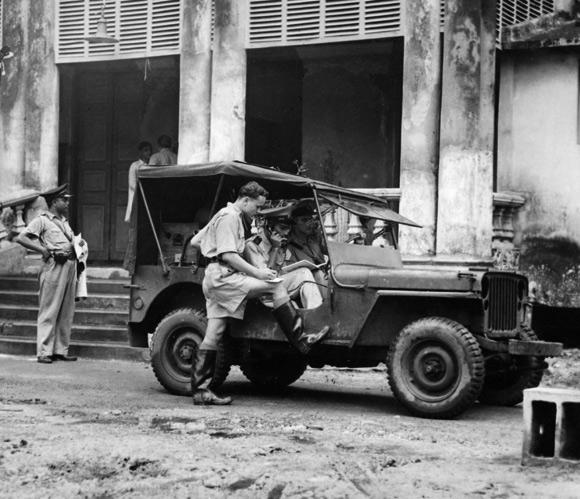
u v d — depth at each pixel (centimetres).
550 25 1639
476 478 682
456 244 1501
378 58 1994
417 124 1546
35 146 1878
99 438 795
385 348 1025
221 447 765
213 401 1026
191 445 771
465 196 1503
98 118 2184
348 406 1053
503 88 1694
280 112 2100
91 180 2181
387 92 1998
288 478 663
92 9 1845
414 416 977
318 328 1022
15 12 1900
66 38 1866
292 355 1151
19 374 1269
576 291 1634
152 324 1148
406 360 971
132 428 854
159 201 1134
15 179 1888
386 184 2002
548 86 1666
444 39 1529
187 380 1086
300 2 1670
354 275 1009
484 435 876
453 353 950
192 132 1728
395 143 1991
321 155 2052
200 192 1120
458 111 1510
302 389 1199
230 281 1006
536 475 695
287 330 1008
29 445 762
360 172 2020
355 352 1038
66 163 2184
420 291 980
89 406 995
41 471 679
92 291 1700
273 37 1686
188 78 1734
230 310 1012
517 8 1716
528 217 1672
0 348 1535
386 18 1606
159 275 1115
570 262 1644
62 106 2180
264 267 1044
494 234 1617
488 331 984
